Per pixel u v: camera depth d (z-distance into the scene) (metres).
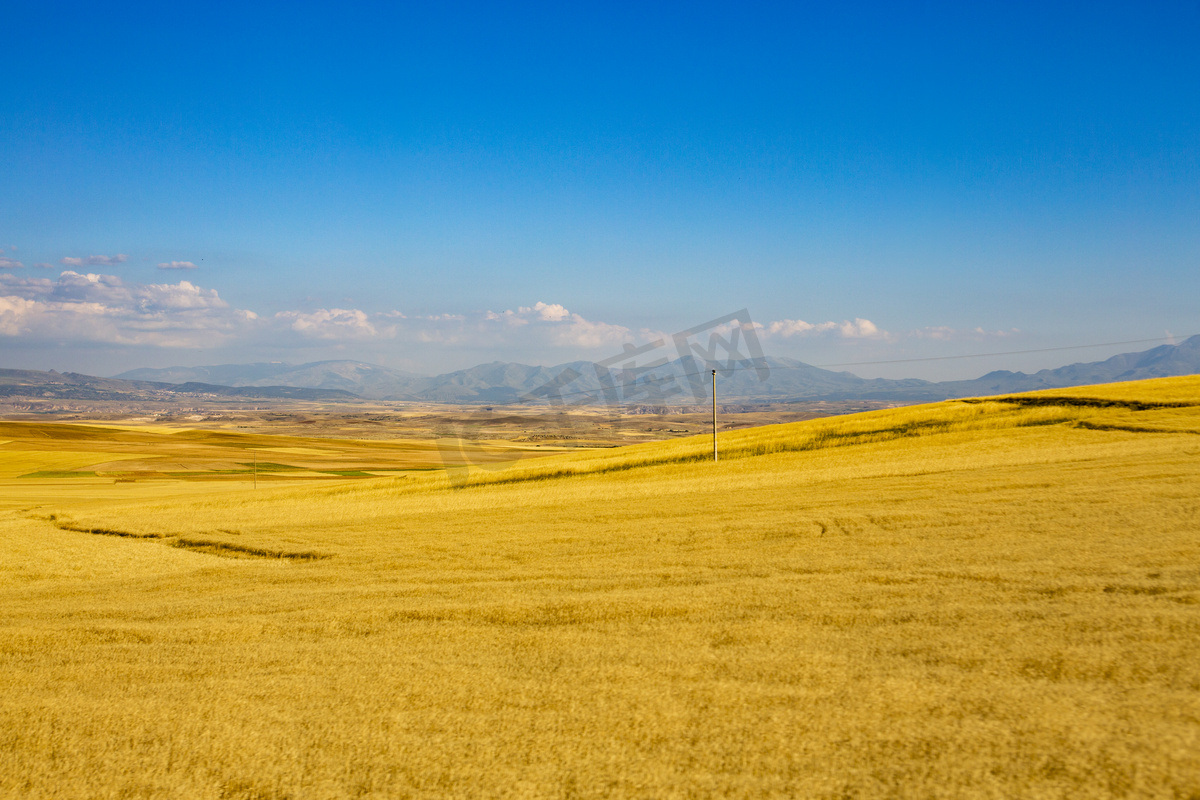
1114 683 7.22
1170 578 11.44
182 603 15.20
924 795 5.50
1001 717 6.64
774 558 15.92
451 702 8.14
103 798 6.70
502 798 6.05
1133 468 25.66
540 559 18.20
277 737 7.59
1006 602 10.71
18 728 8.30
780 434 49.06
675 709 7.43
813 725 6.82
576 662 9.26
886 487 26.42
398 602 13.81
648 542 19.47
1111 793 5.32
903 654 8.62
